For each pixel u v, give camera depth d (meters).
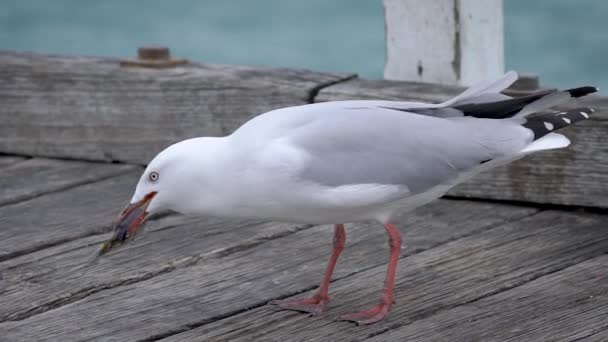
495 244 8.40
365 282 7.76
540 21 24.67
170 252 8.41
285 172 6.82
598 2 25.77
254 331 7.04
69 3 27.00
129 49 23.61
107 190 9.97
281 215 7.09
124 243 7.14
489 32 9.74
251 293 7.63
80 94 10.64
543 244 8.36
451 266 7.99
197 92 10.19
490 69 9.84
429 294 7.49
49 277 7.95
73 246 8.57
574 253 8.16
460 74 9.75
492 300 7.34
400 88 9.62
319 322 7.13
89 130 10.70
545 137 7.17
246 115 10.04
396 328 7.00
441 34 9.73
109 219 9.19
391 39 10.03
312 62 22.19
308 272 7.99
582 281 7.61
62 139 10.82
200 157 6.96
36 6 26.52
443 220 8.97
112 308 7.42
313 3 26.19
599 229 8.66
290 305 7.34
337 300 7.48
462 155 7.03
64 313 7.35
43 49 23.83
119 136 10.59
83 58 10.95
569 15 24.88
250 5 26.22
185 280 7.88
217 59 22.55
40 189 10.00
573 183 8.98
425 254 8.24
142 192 7.07
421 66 9.92
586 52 22.86
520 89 9.19
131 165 10.64
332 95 9.69
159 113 10.38
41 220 9.18
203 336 6.98
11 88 10.91
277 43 23.53
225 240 8.64
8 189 10.02
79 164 10.74
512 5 25.72
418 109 7.25
